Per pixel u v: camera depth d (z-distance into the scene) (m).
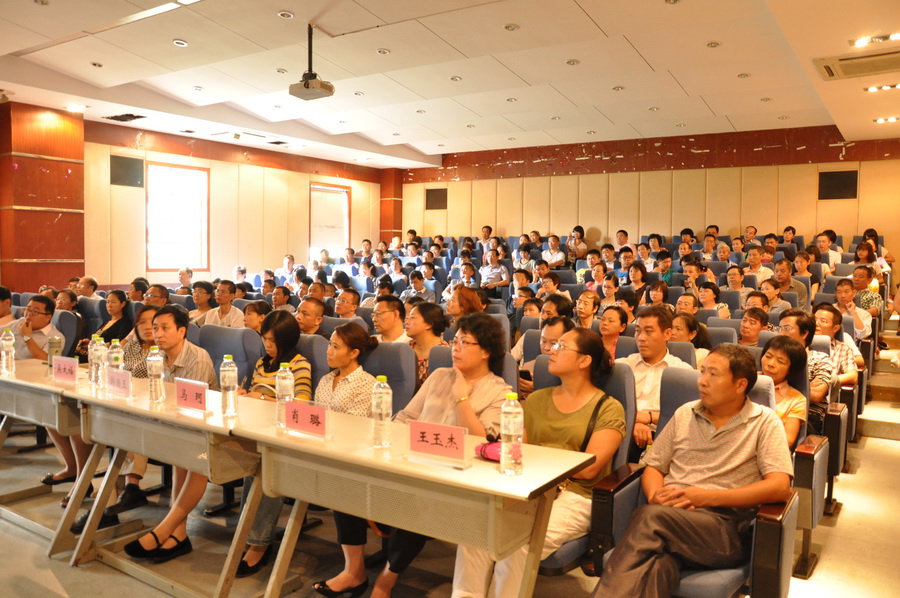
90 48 7.00
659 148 12.29
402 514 2.14
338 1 5.67
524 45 6.68
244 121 10.28
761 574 2.10
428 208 14.62
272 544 3.23
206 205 11.50
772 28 6.40
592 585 2.87
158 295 6.23
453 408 2.74
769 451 2.40
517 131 11.53
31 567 3.01
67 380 3.44
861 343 5.57
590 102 9.40
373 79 8.28
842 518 3.54
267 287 8.30
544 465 2.13
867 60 6.41
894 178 10.65
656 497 2.40
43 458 4.64
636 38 6.74
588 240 12.94
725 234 11.80
